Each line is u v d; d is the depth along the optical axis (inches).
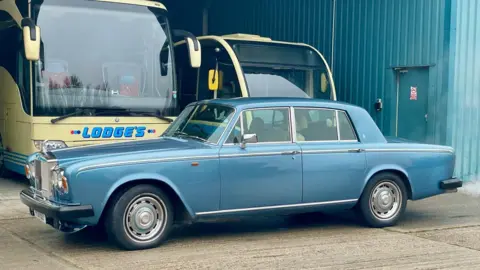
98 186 242.7
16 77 406.6
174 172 255.8
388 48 494.3
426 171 311.6
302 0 593.0
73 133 376.2
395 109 493.7
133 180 249.6
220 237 282.7
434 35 452.8
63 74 377.4
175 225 307.3
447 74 442.6
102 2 395.5
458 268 232.7
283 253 253.0
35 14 375.6
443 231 299.7
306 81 488.7
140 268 227.8
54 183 247.3
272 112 282.8
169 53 414.6
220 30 716.7
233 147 269.3
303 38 591.8
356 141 298.7
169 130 307.0
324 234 291.6
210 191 263.4
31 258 241.8
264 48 480.4
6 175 466.0
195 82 511.5
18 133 403.9
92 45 388.2
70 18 384.2
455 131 446.0
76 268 227.1
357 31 526.6
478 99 456.4
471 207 370.0
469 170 454.9
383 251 257.9
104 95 386.9
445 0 442.3
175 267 229.6
